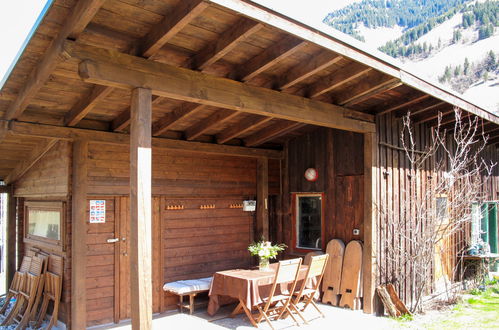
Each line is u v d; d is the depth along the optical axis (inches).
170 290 247.0
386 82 208.4
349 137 275.0
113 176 234.8
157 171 256.8
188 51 166.7
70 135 210.4
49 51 145.4
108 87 161.5
